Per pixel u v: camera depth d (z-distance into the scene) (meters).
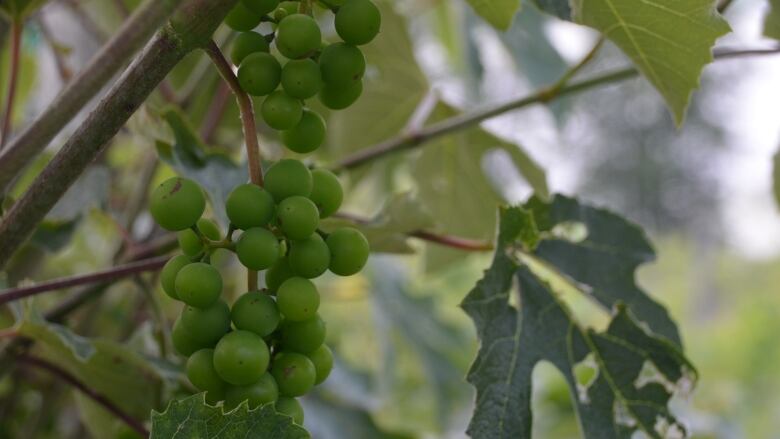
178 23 0.37
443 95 0.73
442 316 1.07
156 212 0.39
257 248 0.38
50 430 0.72
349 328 1.20
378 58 0.75
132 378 0.51
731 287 4.83
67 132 0.75
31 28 0.76
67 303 0.55
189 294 0.38
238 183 0.52
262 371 0.38
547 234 0.53
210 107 0.70
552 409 1.16
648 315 0.53
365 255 0.40
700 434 0.95
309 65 0.39
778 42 0.57
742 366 2.32
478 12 0.48
